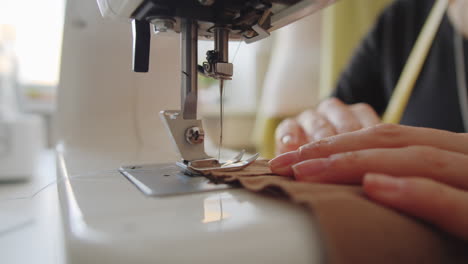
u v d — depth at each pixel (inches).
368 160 10.2
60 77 30.8
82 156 21.5
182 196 9.9
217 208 8.4
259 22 14.2
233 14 14.1
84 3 28.2
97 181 12.6
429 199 7.6
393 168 10.0
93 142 27.8
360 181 10.2
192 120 14.3
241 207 8.5
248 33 15.4
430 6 41.4
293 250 6.8
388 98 46.3
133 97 28.9
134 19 14.3
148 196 9.9
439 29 39.5
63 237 7.8
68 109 29.3
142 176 13.2
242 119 76.2
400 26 45.3
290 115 54.6
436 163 10.0
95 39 28.2
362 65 49.6
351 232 6.8
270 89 59.1
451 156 10.2
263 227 7.1
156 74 29.1
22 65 69.9
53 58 71.1
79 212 8.0
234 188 10.9
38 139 56.9
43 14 68.4
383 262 6.7
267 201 9.1
